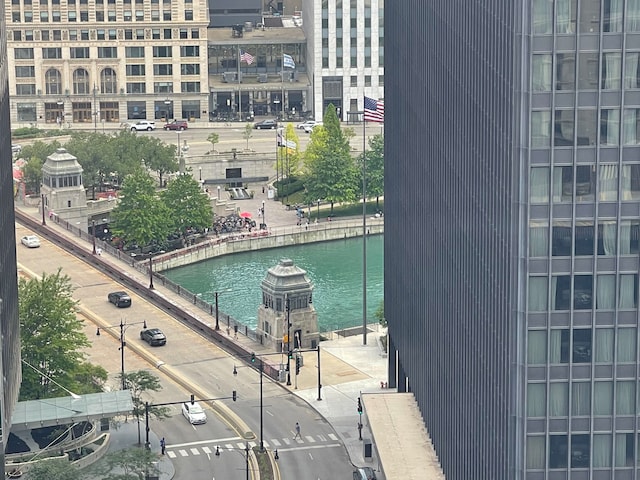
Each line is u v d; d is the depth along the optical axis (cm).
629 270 15062
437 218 19800
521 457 15400
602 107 14738
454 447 18838
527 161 14862
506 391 15425
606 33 14575
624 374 15250
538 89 14712
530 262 15050
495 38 15588
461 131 17800
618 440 15375
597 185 14900
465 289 17750
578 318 15150
